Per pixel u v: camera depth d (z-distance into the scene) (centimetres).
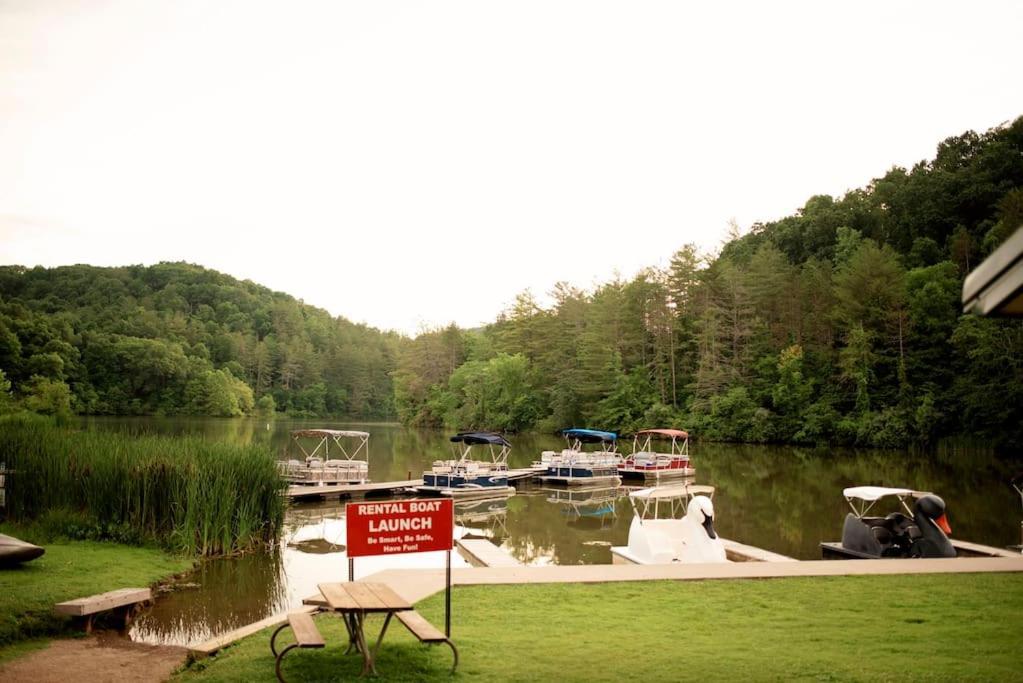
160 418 10250
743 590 1047
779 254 7044
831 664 700
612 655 730
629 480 3628
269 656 748
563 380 7531
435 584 1070
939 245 6894
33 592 1068
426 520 767
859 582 1103
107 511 1595
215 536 1617
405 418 10394
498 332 10012
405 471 3897
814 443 5722
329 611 923
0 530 1517
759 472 3862
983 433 4906
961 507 2555
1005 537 1977
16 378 7856
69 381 9888
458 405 9281
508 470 3484
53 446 1727
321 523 2277
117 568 1331
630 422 6850
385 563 1672
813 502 2717
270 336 15062
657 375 7175
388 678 660
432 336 10425
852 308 5741
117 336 10769
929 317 5497
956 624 869
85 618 996
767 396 6106
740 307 6644
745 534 2064
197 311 15700
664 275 7381
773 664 699
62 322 10088
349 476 3044
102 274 15600
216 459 1731
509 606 949
